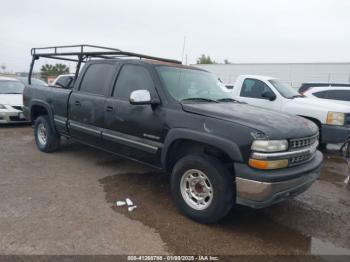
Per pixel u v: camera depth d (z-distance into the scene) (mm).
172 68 4316
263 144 2947
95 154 6113
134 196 4109
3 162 5398
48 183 4441
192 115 3465
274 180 2924
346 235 3348
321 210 3979
